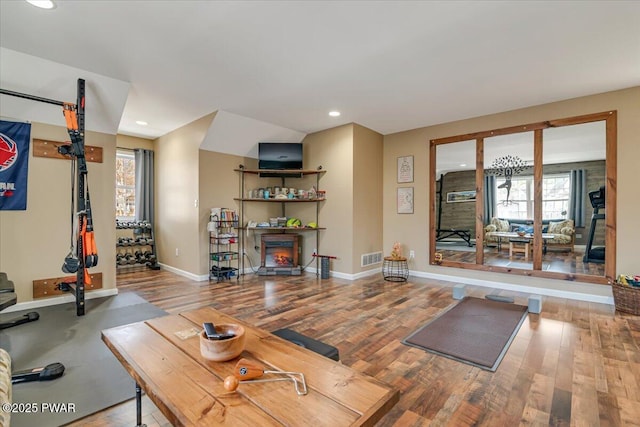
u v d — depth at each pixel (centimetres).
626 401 181
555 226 513
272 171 538
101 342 261
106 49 279
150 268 583
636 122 356
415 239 532
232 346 121
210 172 507
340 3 216
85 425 161
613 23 235
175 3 216
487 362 227
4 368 135
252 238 571
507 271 443
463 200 555
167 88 366
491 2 214
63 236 367
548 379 205
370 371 216
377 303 372
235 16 231
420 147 527
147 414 170
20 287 340
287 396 99
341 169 516
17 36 257
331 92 378
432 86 358
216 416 89
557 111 404
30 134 343
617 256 366
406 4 216
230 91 375
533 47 272
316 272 549
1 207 326
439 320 314
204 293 416
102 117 382
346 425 86
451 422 164
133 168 609
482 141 466
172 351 130
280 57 292
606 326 297
